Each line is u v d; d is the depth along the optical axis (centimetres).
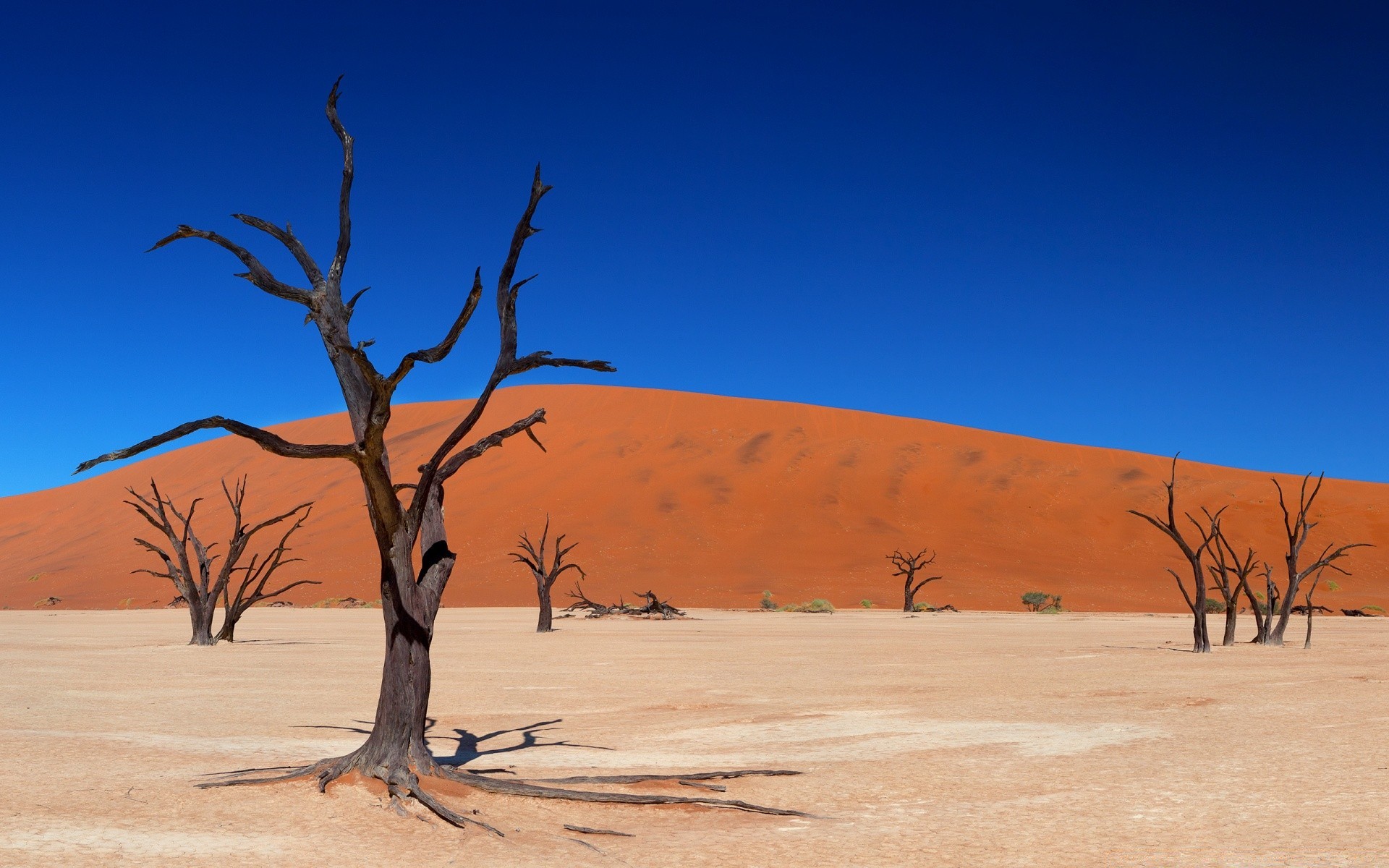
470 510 9556
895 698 1784
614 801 924
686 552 8481
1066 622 5134
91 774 1064
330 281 944
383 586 966
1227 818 867
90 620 5769
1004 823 862
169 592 8738
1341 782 1010
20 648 3172
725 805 915
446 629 4359
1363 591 7712
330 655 2861
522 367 990
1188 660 2612
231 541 3419
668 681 2120
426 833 829
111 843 787
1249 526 8925
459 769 994
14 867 720
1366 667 2366
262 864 737
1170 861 740
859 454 10444
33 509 12850
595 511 9306
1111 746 1245
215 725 1455
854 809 925
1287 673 2217
